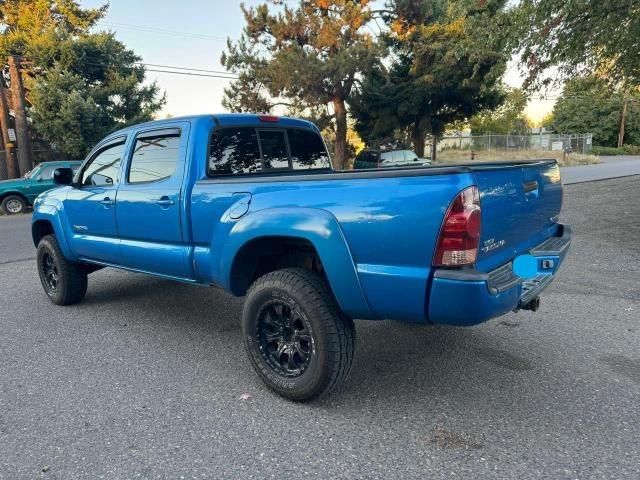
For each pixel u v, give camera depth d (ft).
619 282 19.38
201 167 13.12
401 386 11.73
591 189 52.80
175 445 9.57
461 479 8.38
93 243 16.40
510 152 139.54
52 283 19.26
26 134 69.97
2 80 75.00
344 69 76.02
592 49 32.22
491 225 9.52
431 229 8.91
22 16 84.43
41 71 76.02
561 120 221.05
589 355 13.01
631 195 45.55
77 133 72.02
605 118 208.03
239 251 11.55
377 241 9.49
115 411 10.87
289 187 10.91
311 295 10.46
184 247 13.28
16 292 20.95
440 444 9.39
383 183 9.46
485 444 9.34
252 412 10.76
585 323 15.26
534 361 12.78
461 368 12.55
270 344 11.57
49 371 12.96
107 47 77.15
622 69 33.78
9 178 70.33
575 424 9.87
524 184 11.00
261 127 15.03
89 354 14.06
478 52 38.06
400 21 82.12
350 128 100.17
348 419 10.38
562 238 13.29
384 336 14.84
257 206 11.30
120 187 15.16
